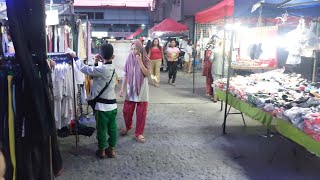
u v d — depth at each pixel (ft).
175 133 20.80
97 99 15.81
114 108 16.10
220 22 33.14
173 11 89.45
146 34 98.07
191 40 61.87
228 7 25.08
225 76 30.45
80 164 15.64
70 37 23.11
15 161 8.80
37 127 8.71
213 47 31.81
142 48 18.92
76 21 23.99
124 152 17.35
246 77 23.07
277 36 22.81
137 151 17.53
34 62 8.73
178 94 35.53
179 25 58.75
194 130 21.50
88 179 14.06
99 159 16.31
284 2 20.03
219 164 15.87
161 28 58.23
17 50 8.07
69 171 14.80
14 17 8.00
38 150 8.91
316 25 22.44
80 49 24.22
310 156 16.57
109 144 16.49
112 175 14.52
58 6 22.88
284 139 17.31
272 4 20.75
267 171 15.07
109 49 15.71
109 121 16.22
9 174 8.57
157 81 41.70
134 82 18.86
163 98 32.89
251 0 20.57
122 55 41.83
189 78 51.42
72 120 17.48
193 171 15.02
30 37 8.64
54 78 15.60
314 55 22.75
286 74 23.21
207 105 29.43
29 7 8.53
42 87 8.68
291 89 18.60
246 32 23.98
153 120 23.95
